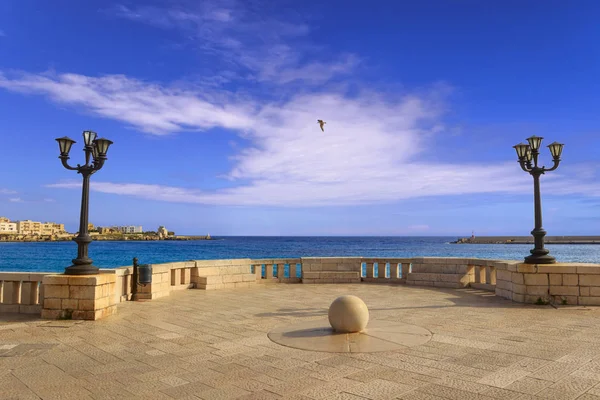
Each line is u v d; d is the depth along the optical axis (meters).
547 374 5.82
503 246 132.00
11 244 132.12
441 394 5.10
